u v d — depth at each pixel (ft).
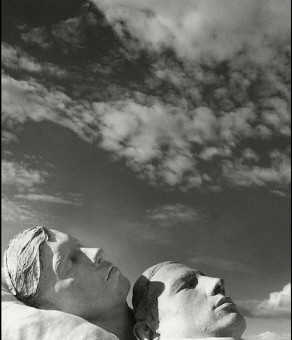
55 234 3.01
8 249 3.03
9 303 2.66
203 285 3.07
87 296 2.90
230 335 2.93
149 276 3.21
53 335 2.44
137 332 3.04
